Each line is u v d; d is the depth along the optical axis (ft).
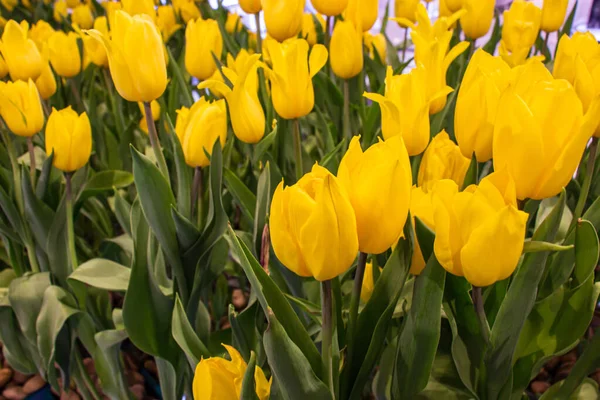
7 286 3.71
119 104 4.00
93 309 3.28
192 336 2.24
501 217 1.53
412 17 4.21
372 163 1.55
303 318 2.56
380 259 2.21
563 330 2.02
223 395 1.81
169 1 6.58
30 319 3.13
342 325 1.98
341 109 3.66
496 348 1.86
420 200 1.82
